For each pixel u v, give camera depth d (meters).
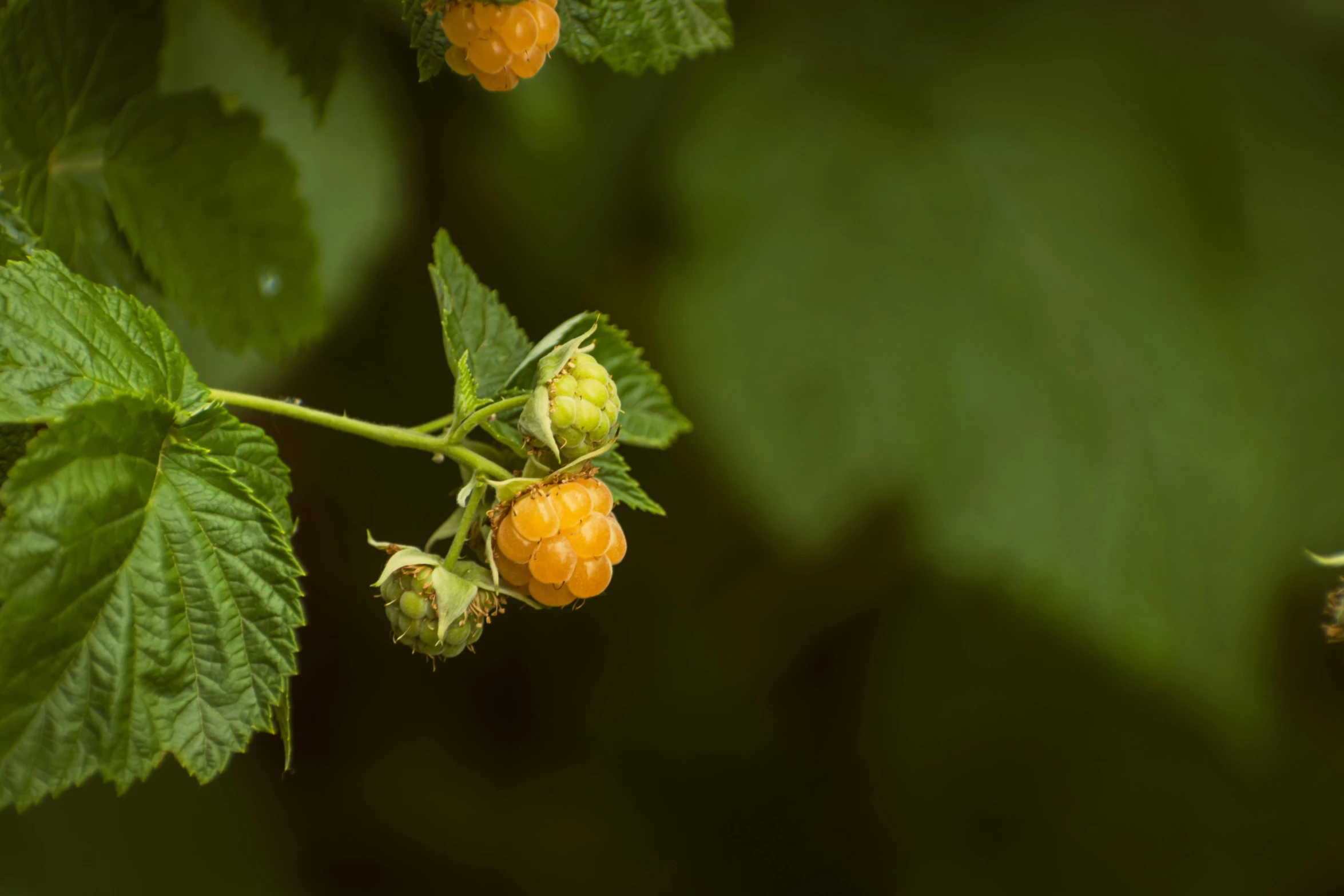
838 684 1.46
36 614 0.60
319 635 1.32
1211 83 1.03
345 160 0.75
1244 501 0.92
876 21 1.01
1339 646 1.26
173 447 0.61
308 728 1.35
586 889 1.38
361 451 1.19
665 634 1.43
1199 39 1.07
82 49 0.65
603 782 1.45
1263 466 0.93
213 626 0.61
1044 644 1.37
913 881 1.37
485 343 0.65
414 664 1.39
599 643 1.45
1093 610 0.90
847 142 0.94
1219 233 0.99
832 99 0.96
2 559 0.59
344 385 1.13
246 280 0.68
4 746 0.60
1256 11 1.09
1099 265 0.94
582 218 1.02
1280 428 0.96
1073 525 0.90
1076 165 0.96
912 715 1.40
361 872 1.35
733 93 0.96
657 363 1.11
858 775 1.44
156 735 0.60
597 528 0.62
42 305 0.61
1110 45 1.02
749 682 1.44
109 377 0.61
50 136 0.66
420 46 0.62
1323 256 1.01
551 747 1.45
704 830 1.44
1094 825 1.35
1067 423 0.91
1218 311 0.96
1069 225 0.94
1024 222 0.94
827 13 1.01
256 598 0.61
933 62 1.00
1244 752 1.32
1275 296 0.99
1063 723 1.38
